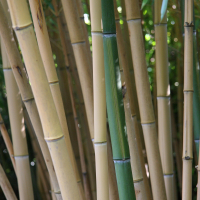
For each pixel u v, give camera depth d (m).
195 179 3.03
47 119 1.53
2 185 1.83
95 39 1.57
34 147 2.54
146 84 1.77
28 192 1.84
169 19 2.64
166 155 1.94
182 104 2.72
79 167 2.50
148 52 2.96
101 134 1.60
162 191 1.82
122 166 1.62
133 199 1.64
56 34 2.45
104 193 1.62
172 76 3.22
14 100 1.81
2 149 3.67
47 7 2.17
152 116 1.79
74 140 2.45
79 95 2.34
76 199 1.57
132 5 1.74
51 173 1.77
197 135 1.89
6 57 1.80
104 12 1.58
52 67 1.72
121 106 1.61
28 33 1.50
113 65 1.59
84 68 1.77
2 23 1.65
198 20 2.21
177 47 2.94
